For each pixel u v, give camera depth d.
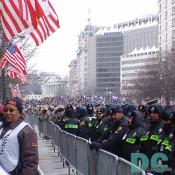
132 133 8.57
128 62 178.12
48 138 25.75
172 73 78.00
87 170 9.93
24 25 11.26
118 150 8.94
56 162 16.58
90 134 15.20
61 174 13.95
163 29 141.00
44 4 13.09
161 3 143.12
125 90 169.38
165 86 77.88
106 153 7.94
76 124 15.75
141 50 172.25
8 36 11.34
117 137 8.84
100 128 13.51
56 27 13.45
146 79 84.75
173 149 7.82
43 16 12.59
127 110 10.96
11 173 5.63
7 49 19.61
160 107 8.33
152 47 174.88
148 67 89.38
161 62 82.50
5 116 5.88
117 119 9.17
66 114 16.88
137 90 94.31
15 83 33.72
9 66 23.30
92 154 9.28
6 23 11.30
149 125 8.64
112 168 7.44
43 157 18.17
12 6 11.19
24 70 21.67
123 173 6.74
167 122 7.99
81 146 10.77
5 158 5.63
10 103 5.87
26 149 5.61
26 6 11.20
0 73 24.53
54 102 87.56
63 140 15.39
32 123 40.62
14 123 5.83
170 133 7.98
